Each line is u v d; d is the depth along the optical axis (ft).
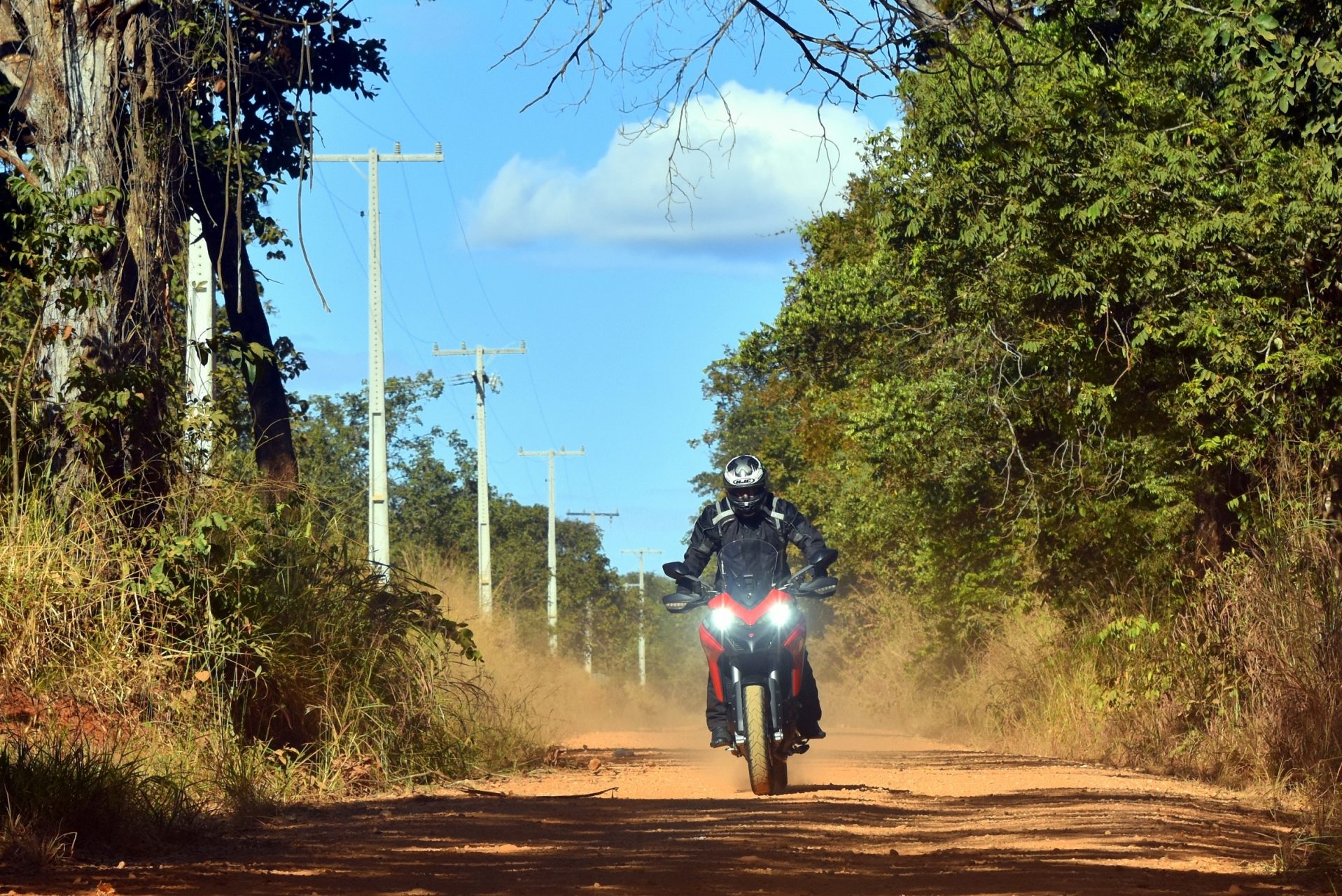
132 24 60.13
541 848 35.29
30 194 56.08
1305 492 60.75
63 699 47.29
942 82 73.82
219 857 33.55
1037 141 73.41
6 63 59.11
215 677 51.19
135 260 58.44
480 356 236.63
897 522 150.20
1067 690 86.69
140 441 56.59
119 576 51.67
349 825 41.27
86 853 33.06
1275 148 67.00
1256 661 57.98
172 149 63.62
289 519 60.03
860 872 30.86
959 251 78.64
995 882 28.99
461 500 327.67
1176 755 65.57
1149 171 70.90
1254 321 66.74
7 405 53.42
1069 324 77.77
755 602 51.96
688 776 63.26
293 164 92.53
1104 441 83.41
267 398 92.84
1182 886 28.96
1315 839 34.73
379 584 62.64
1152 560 86.38
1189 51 75.20
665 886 28.63
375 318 152.87
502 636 96.94
